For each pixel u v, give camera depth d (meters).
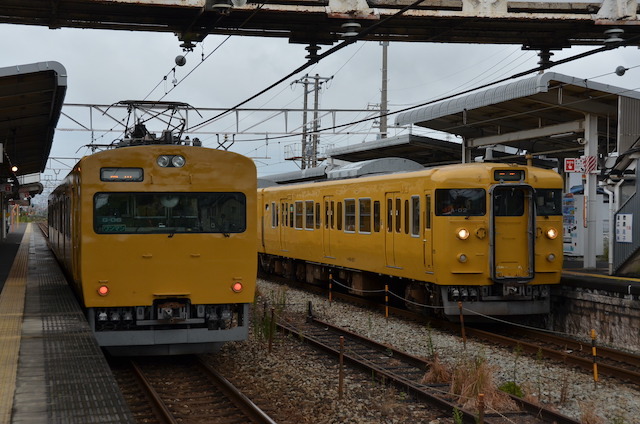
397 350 11.16
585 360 10.61
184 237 9.85
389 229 15.36
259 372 10.02
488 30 14.67
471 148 21.95
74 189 10.67
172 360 10.77
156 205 9.81
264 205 24.06
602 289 12.93
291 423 7.66
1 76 12.82
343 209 17.81
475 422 7.55
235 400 8.40
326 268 19.91
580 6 13.60
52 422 5.67
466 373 8.99
